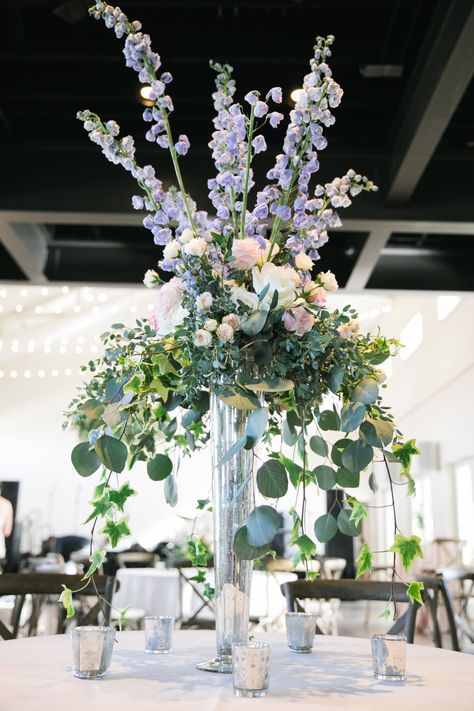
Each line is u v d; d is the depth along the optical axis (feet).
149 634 4.68
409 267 18.78
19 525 39.32
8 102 14.32
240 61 12.96
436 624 8.86
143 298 47.06
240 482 4.16
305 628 4.83
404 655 3.87
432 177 14.94
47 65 13.79
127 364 4.38
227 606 4.04
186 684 3.64
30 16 12.76
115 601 17.39
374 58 12.96
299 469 4.57
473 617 21.43
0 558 25.44
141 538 42.37
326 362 4.34
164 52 12.80
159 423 4.77
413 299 40.78
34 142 14.78
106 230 18.39
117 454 4.13
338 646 5.14
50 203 14.56
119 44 12.89
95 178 14.74
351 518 4.35
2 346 45.93
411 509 40.68
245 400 3.92
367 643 5.32
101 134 4.62
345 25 12.82
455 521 33.68
